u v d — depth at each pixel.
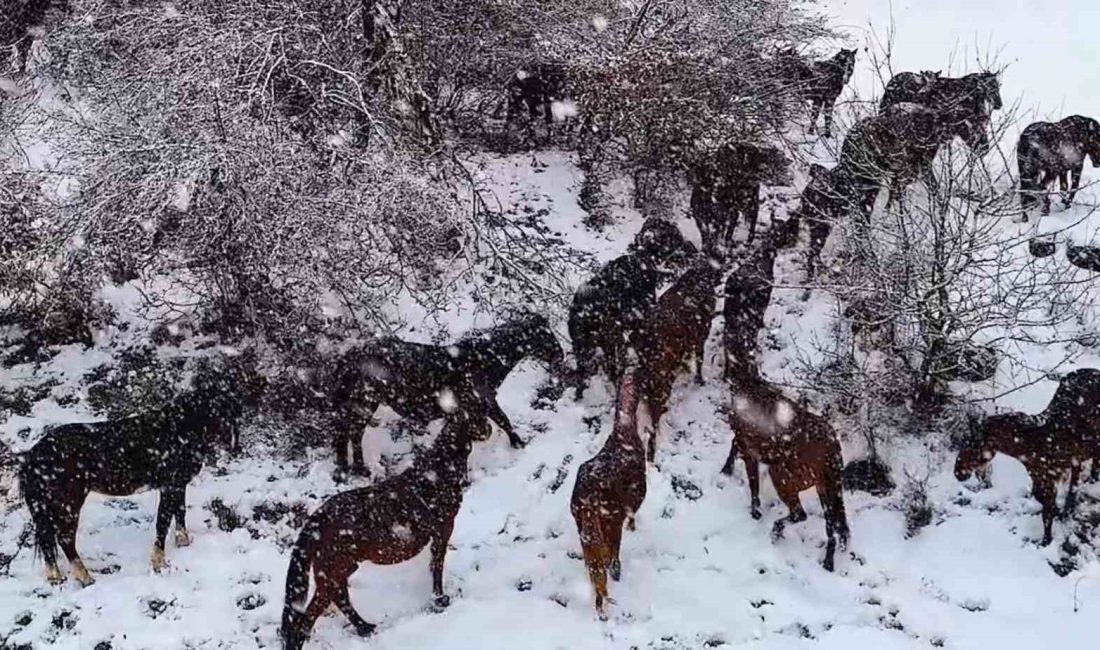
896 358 9.68
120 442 7.68
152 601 7.65
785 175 12.87
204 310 10.85
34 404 9.68
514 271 10.43
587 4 13.49
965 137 12.02
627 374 8.73
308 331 9.89
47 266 10.27
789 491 8.16
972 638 7.27
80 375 10.10
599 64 12.27
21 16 14.56
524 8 13.23
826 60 15.49
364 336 10.06
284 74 10.78
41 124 11.49
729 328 9.63
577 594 7.78
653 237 11.00
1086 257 11.04
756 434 8.07
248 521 8.52
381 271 10.23
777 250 11.55
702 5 12.93
